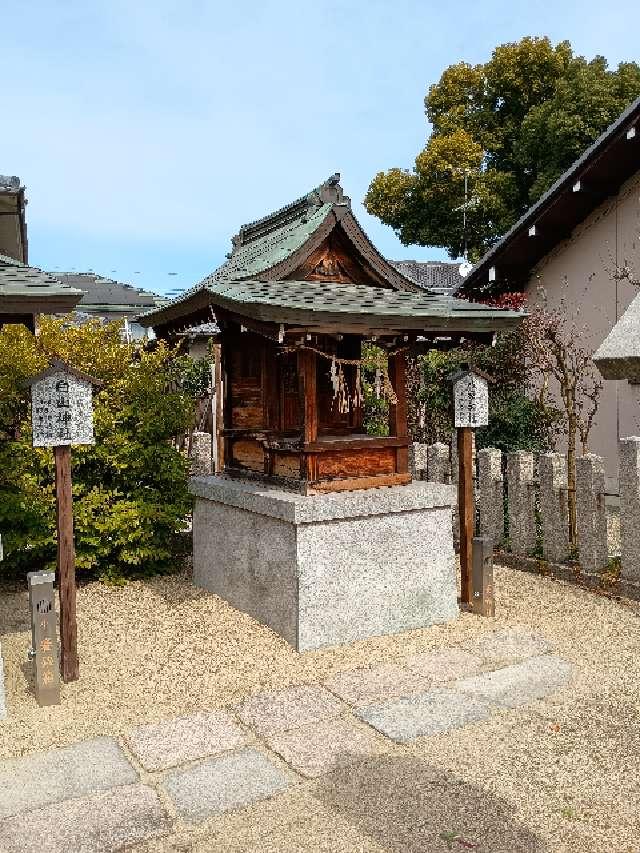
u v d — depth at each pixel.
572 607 6.66
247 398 7.02
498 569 8.13
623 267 10.55
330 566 5.75
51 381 5.02
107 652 5.71
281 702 4.71
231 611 6.65
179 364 14.47
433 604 6.28
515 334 11.52
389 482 6.38
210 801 3.56
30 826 3.36
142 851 3.18
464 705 4.61
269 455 6.59
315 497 5.78
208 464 10.50
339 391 6.71
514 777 3.75
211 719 4.48
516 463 8.20
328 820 3.40
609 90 18.25
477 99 23.70
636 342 5.07
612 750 4.02
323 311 5.24
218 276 7.06
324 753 4.02
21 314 4.63
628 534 6.77
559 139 18.55
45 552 7.88
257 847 3.21
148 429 7.95
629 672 5.14
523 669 5.20
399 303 6.03
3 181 6.79
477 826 3.33
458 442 6.73
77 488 7.65
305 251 6.07
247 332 6.93
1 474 7.55
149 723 4.44
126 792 3.65
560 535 7.64
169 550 8.26
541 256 12.14
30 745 4.18
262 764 3.92
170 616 6.60
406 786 3.67
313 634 5.67
